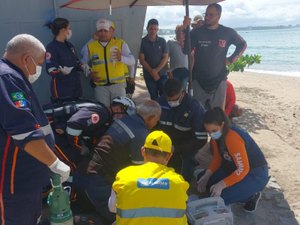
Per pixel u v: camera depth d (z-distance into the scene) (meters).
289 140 6.61
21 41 2.44
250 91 11.91
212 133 3.65
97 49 5.54
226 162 3.88
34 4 6.00
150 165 2.57
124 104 3.95
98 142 3.67
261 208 4.11
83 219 3.42
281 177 4.92
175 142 4.30
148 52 6.62
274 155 5.71
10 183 2.51
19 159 2.49
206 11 5.00
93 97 6.81
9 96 2.29
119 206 2.46
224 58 5.22
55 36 5.12
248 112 8.52
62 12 6.27
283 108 9.21
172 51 6.92
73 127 3.76
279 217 3.94
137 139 3.41
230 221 3.32
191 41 5.14
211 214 3.27
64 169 2.52
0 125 2.39
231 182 3.71
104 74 5.60
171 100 4.10
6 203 2.55
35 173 2.59
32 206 2.68
